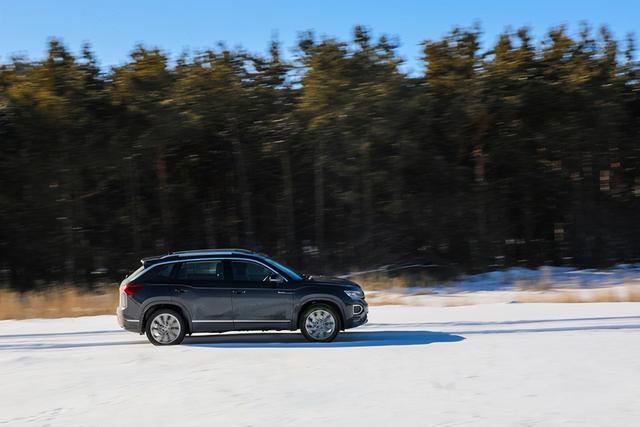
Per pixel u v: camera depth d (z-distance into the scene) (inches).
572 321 499.2
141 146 1050.7
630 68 1138.0
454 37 1092.5
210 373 337.7
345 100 1018.7
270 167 1159.6
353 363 356.8
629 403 269.4
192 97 1045.8
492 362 350.0
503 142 1106.1
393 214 1090.7
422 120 1059.3
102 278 1071.0
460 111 1072.2
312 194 1146.7
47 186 1046.4
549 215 1155.9
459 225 1099.9
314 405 275.3
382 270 994.1
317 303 441.4
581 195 1139.3
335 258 1112.2
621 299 655.1
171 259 448.1
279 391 298.7
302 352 393.4
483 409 264.8
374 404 275.0
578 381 306.3
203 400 286.2
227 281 442.3
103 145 1051.3
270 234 1163.9
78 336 489.7
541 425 243.0
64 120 1018.1
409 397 284.8
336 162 1068.5
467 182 1118.4
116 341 461.7
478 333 454.9
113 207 1118.4
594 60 1115.9
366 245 1093.1
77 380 330.0
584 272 995.9
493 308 602.5
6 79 1072.2
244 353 392.5
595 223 1142.3
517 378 314.2
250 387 306.7
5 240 1049.5
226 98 1069.8
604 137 1109.7
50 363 374.3
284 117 1091.3
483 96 1072.8
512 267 1098.7
